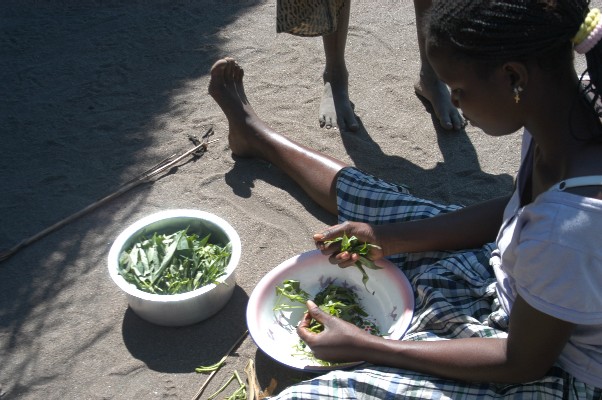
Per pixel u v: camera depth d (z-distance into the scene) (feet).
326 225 9.63
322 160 9.65
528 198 5.92
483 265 7.16
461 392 5.97
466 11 4.91
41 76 13.00
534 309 5.22
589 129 5.02
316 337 6.74
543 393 5.75
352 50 13.23
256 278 8.91
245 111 10.44
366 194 8.86
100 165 10.85
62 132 11.57
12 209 10.07
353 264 7.71
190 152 10.91
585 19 4.79
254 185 10.34
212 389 7.65
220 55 13.35
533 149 5.81
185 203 10.10
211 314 8.34
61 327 8.39
